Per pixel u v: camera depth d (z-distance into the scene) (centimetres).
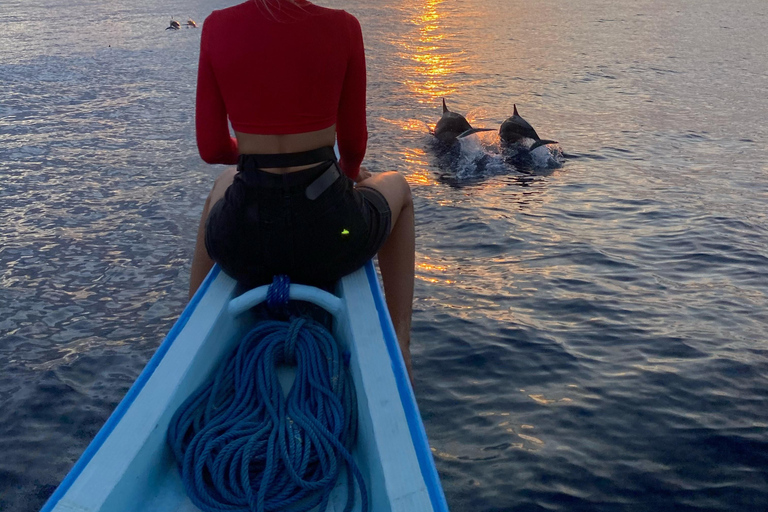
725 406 316
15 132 874
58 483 275
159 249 517
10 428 308
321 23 220
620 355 362
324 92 223
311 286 242
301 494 186
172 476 199
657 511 253
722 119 952
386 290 285
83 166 733
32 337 390
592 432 299
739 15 2173
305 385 216
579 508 255
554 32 1842
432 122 923
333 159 233
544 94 1115
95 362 363
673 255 502
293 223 226
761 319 402
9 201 624
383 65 1364
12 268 484
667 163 753
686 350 366
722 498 259
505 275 468
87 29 1881
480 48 1580
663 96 1102
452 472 275
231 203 230
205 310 238
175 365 213
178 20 2050
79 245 525
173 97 1082
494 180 689
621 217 585
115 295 444
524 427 302
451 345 373
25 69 1306
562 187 669
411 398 198
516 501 258
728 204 615
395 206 268
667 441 292
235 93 221
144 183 677
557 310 415
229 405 213
